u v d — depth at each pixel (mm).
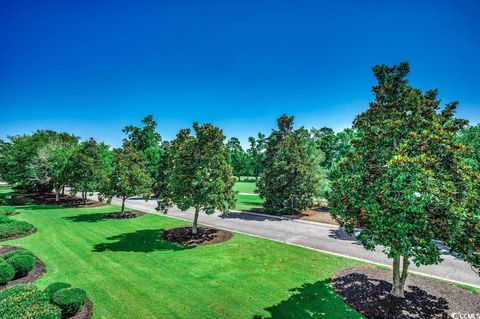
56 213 25266
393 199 6535
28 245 15203
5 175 36594
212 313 8219
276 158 27547
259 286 9953
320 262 12383
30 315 6820
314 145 30578
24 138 39031
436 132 7672
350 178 8250
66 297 7914
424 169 6574
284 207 25328
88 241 15977
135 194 23594
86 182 29578
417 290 9477
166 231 18109
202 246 14781
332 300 8867
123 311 8336
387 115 9242
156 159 41438
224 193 16266
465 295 9172
